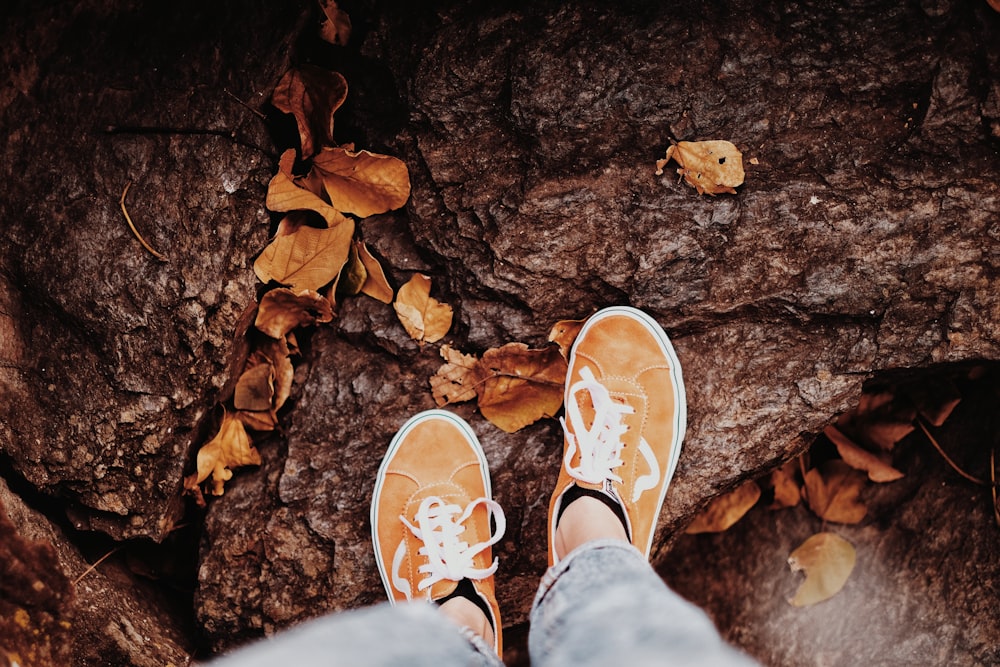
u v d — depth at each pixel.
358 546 1.56
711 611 1.78
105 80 1.46
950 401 1.67
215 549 1.55
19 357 1.46
